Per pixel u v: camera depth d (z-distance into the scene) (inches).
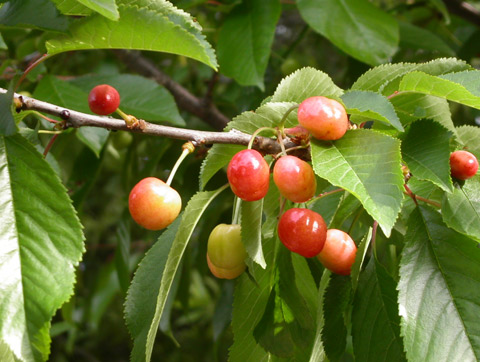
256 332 16.3
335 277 16.4
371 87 17.2
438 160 15.5
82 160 26.0
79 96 21.8
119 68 32.7
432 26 34.1
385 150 14.3
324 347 16.1
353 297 16.2
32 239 13.6
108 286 34.0
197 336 51.3
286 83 16.9
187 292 26.0
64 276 13.5
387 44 22.8
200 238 26.3
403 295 15.3
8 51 26.1
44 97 21.7
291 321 16.4
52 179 13.9
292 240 15.0
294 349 16.6
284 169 14.5
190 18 15.1
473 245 15.6
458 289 15.3
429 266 15.5
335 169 14.3
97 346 55.9
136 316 16.3
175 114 23.1
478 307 15.1
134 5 14.9
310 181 14.6
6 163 13.9
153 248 16.7
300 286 17.3
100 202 49.6
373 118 15.2
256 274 16.5
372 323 15.7
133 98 23.2
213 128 28.9
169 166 26.8
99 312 33.6
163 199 15.1
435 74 17.0
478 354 14.7
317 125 14.6
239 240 15.9
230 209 26.1
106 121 15.6
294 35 46.6
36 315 13.3
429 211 16.1
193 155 26.5
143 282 16.5
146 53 29.9
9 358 14.8
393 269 18.4
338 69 41.1
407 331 15.0
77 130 21.4
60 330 35.8
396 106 16.7
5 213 13.6
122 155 34.6
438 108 16.7
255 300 16.5
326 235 15.3
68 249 13.6
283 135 15.7
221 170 26.2
